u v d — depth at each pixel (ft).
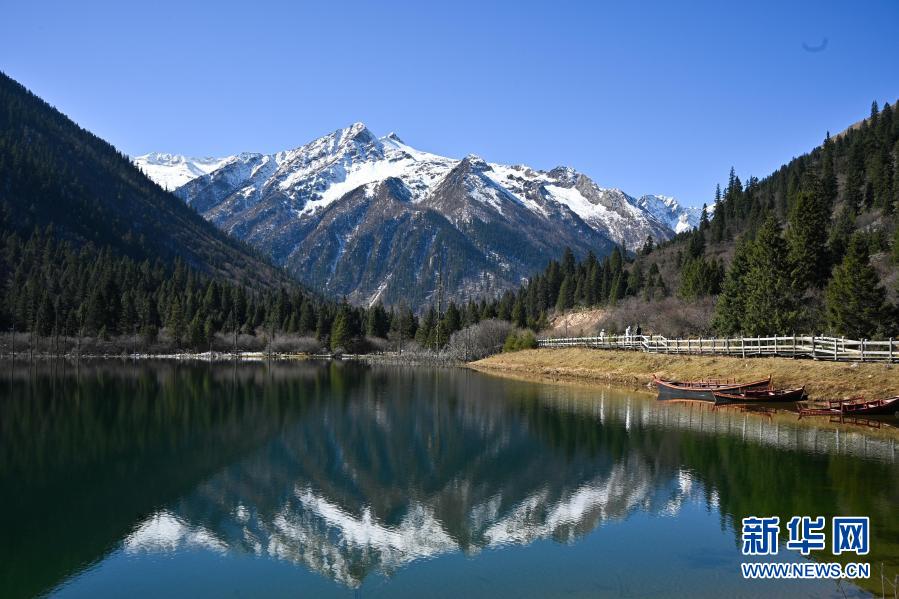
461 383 215.72
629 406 139.54
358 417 134.00
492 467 86.53
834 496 66.28
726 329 207.21
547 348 296.71
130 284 556.10
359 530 62.23
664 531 58.90
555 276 528.63
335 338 469.98
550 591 47.32
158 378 243.81
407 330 500.74
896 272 207.10
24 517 66.49
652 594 46.16
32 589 49.75
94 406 151.64
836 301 168.35
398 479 81.15
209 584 50.24
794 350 150.20
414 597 47.32
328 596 47.78
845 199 385.09
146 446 102.68
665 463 84.23
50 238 606.14
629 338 230.48
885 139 464.65
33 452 97.81
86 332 444.55
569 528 60.95
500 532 60.64
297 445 103.30
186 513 67.87
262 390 194.39
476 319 459.73
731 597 45.03
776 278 188.14
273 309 554.46
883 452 86.07
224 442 106.01
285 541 59.52
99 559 55.47
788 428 105.29
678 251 480.64
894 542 53.88
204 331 479.41
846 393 122.01
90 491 75.97
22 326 441.27
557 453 93.61
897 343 124.88
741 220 493.36
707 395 141.18
